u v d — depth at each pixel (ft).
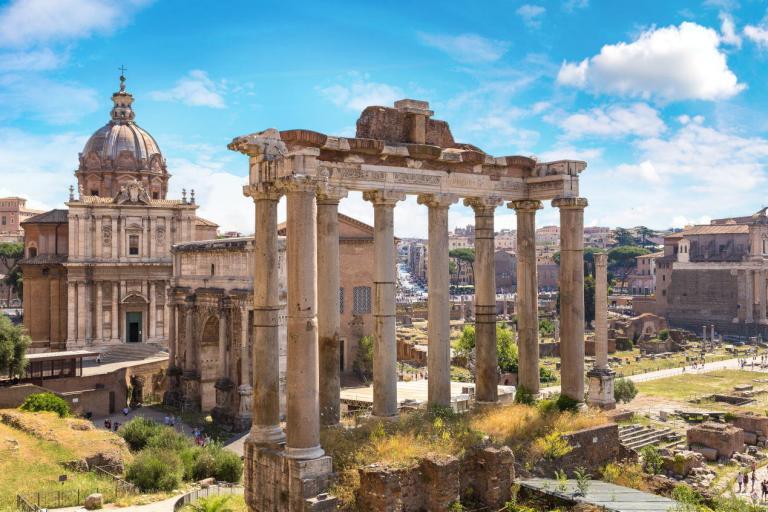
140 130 377.30
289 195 86.94
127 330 329.52
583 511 86.38
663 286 601.21
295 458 84.48
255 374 91.71
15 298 559.38
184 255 279.08
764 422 228.02
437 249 111.55
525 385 126.62
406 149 104.99
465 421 106.93
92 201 325.62
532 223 126.11
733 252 584.40
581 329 119.44
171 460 159.43
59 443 165.17
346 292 331.36
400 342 385.09
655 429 223.10
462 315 584.40
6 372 232.32
